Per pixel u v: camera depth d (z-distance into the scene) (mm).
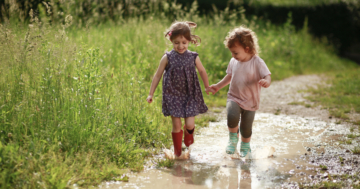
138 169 2969
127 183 2701
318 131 4359
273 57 11500
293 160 3254
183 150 3568
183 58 3377
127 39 7336
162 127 4012
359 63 15531
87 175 2707
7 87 3473
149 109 4461
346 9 16844
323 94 7406
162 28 8047
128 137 3578
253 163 3191
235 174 2920
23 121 3176
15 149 2705
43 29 4078
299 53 12766
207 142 3877
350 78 9500
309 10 16516
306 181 2742
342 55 17297
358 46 18719
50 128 3113
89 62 3945
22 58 3578
